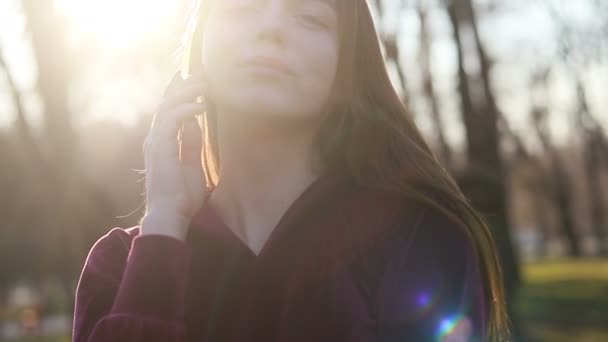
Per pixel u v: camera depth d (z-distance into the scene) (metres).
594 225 28.33
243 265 1.10
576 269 26.19
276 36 1.09
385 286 1.07
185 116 1.14
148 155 1.14
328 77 1.12
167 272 1.08
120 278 1.14
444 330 1.06
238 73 1.09
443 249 1.08
